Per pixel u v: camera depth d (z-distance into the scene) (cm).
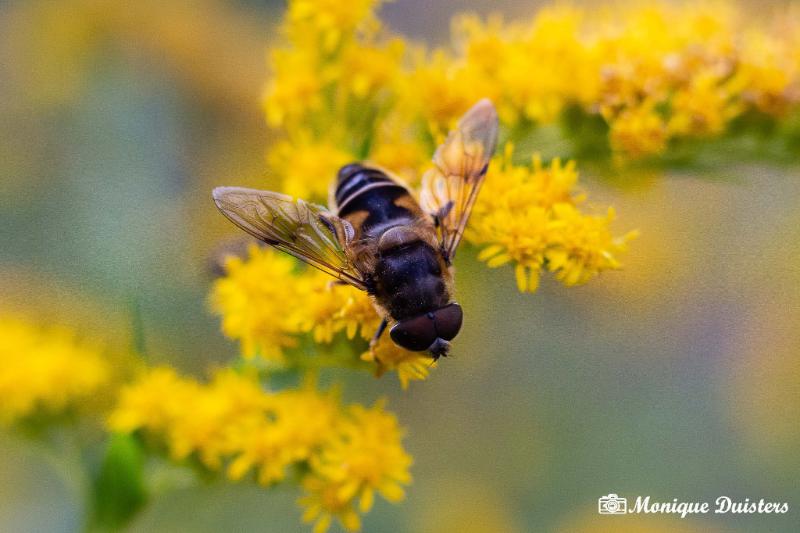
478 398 23
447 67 19
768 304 23
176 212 22
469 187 18
